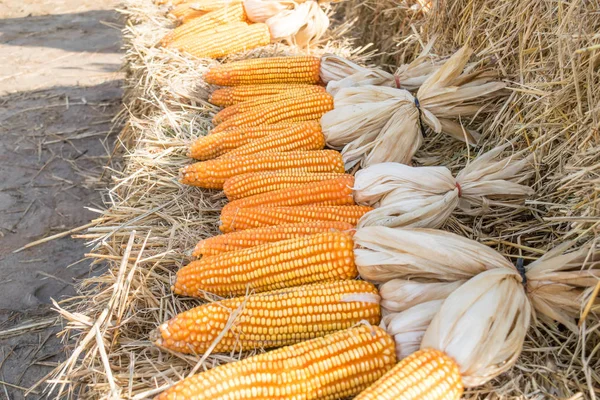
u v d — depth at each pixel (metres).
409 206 3.27
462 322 2.33
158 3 7.16
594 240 2.55
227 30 5.96
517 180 3.44
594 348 2.51
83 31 10.23
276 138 4.16
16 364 4.02
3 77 8.36
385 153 3.98
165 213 3.78
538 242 3.23
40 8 11.30
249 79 5.23
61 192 5.95
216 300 2.97
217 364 2.61
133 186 4.07
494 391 2.43
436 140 4.41
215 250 3.19
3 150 6.60
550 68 3.46
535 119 3.42
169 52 5.81
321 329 2.67
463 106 4.02
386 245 2.76
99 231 3.74
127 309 2.97
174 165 4.33
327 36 6.62
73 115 7.40
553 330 2.71
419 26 5.56
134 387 2.55
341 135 4.12
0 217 5.52
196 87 5.39
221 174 3.89
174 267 3.29
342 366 2.38
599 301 2.50
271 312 2.65
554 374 2.51
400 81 4.57
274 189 3.72
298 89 4.82
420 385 2.16
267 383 2.30
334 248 2.85
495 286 2.46
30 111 7.46
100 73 8.61
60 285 4.74
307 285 2.77
